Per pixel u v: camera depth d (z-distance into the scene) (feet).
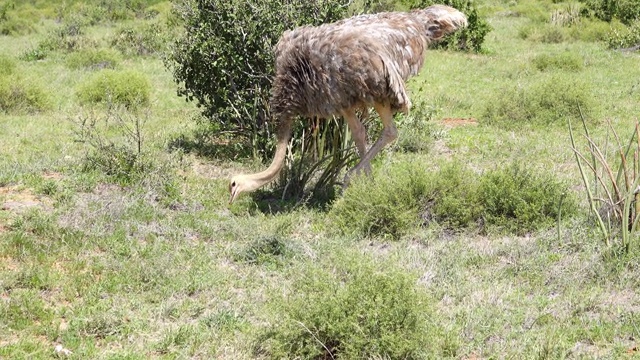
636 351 24.32
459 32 98.27
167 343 24.59
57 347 24.00
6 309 26.22
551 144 52.11
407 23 38.19
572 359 23.93
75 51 95.66
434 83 75.97
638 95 68.80
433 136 53.57
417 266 30.71
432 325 24.52
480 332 25.62
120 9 146.20
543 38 107.86
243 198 39.01
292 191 40.24
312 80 36.45
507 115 60.03
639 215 30.76
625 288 28.89
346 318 23.58
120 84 65.77
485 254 32.12
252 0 44.01
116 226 34.12
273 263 31.22
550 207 35.86
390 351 23.13
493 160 48.29
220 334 25.35
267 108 44.60
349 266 27.14
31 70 81.97
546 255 31.45
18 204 36.32
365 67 35.68
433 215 35.73
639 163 31.91
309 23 42.86
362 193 35.63
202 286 28.89
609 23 113.80
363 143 37.96
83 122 45.11
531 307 27.40
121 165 40.75
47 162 43.34
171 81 76.54
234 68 44.96
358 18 38.04
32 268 29.35
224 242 33.60
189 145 49.62
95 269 29.94
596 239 32.17
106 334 25.41
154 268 29.99
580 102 59.93
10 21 127.34
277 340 23.81
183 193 39.17
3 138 51.29
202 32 45.14
